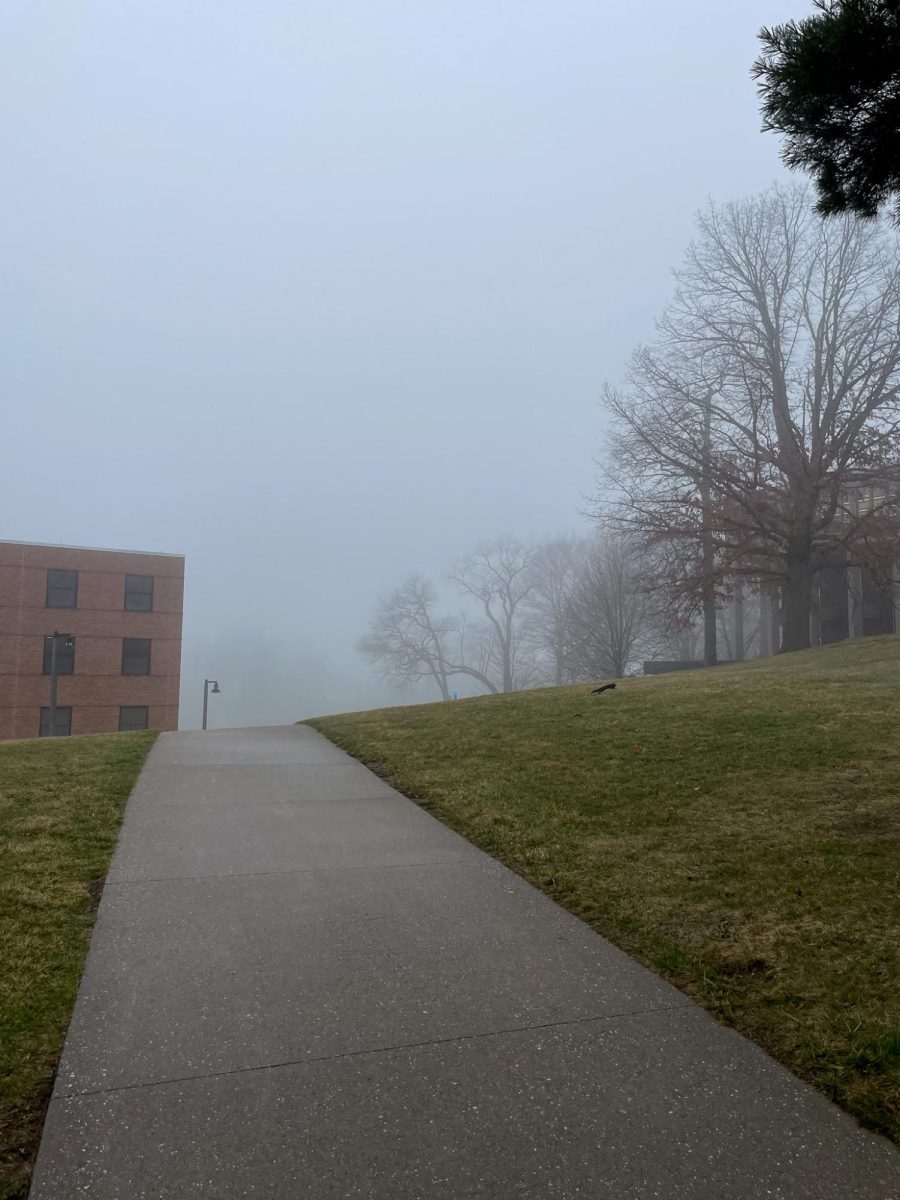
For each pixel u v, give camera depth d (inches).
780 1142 123.3
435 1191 113.0
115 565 1528.1
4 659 1454.2
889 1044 142.4
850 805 269.0
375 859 247.4
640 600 1764.3
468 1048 146.6
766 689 516.7
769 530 1133.7
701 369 1222.9
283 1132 124.0
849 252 1170.0
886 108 212.1
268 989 166.6
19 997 160.2
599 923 200.7
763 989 165.8
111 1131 123.6
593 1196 112.5
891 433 1079.6
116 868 234.7
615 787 311.3
